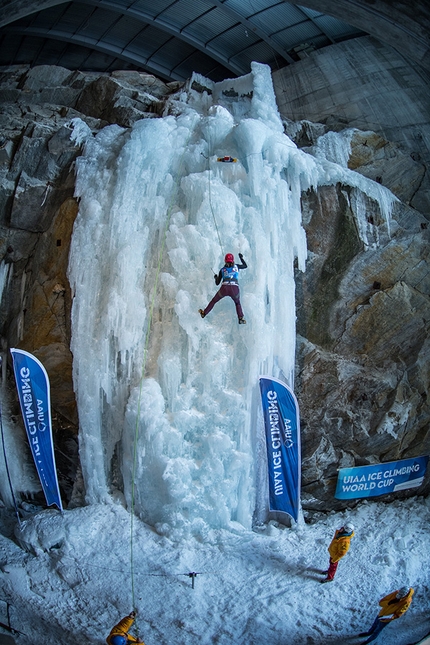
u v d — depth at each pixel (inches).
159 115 700.7
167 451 514.3
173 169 593.0
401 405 573.0
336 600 438.9
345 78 779.4
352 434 566.6
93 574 455.8
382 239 601.3
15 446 574.2
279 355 545.0
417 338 589.9
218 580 456.8
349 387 571.2
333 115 760.3
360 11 571.8
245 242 548.4
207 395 526.9
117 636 362.9
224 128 602.5
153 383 527.2
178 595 437.4
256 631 407.5
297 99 808.3
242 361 538.0
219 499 508.1
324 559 483.8
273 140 589.6
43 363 577.6
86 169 598.9
